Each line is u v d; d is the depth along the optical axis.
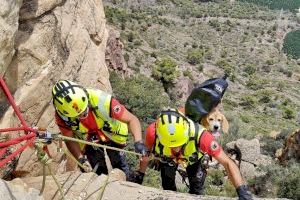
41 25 6.18
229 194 21.05
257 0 186.50
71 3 7.59
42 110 6.29
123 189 5.01
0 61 4.91
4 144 3.67
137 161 16.75
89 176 5.15
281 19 173.12
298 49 146.00
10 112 5.51
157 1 158.75
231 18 164.12
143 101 41.12
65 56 7.16
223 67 109.75
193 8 162.50
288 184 20.56
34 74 6.05
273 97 90.69
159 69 69.81
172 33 133.75
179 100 68.00
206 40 139.25
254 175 23.98
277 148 32.00
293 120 76.50
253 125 66.25
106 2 145.38
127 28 117.19
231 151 26.44
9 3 4.84
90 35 9.14
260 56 133.38
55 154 6.74
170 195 5.00
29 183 5.03
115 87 41.81
